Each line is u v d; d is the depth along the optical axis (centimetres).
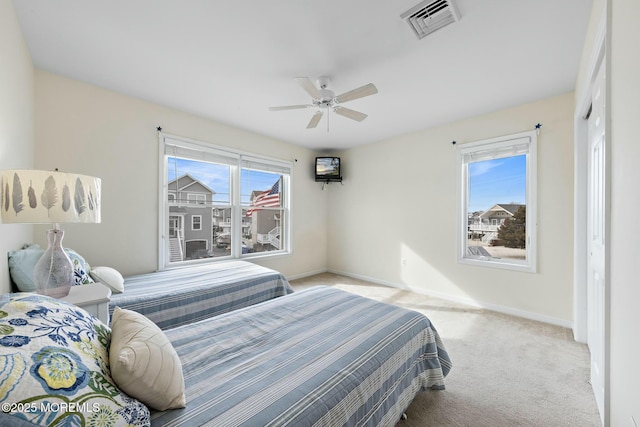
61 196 129
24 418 54
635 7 94
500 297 319
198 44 201
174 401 87
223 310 251
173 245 336
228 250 391
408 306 338
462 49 203
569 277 274
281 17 173
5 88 154
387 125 368
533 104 293
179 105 309
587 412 160
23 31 188
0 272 148
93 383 69
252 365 116
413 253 399
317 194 506
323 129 387
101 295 150
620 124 108
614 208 116
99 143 269
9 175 122
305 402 96
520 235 311
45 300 86
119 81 257
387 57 214
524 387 183
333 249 512
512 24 176
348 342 136
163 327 214
